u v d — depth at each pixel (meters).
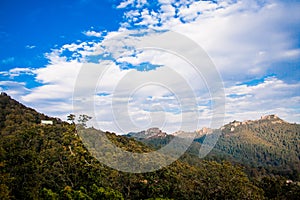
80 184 23.02
